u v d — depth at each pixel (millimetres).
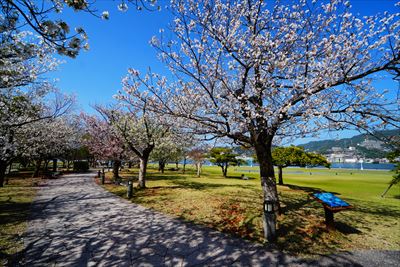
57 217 7746
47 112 19547
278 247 5215
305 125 6992
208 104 7680
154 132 15102
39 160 23719
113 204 9844
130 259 4648
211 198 10859
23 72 8320
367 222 7391
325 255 4855
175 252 4980
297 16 6781
